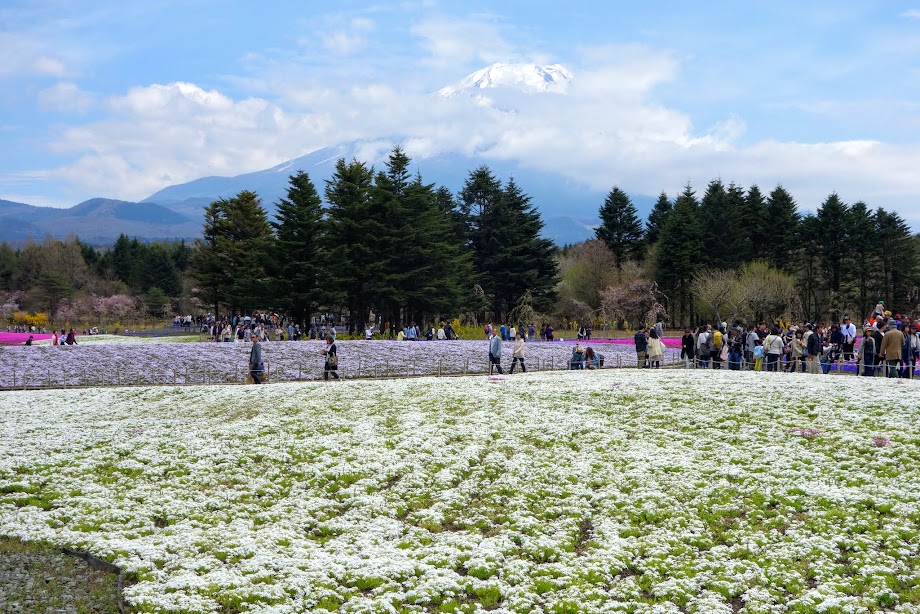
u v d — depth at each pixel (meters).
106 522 17.86
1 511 18.55
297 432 24.94
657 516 17.38
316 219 76.44
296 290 74.94
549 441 23.06
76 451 23.41
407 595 14.00
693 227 97.19
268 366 44.84
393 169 86.31
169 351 49.19
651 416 25.20
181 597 13.87
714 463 20.44
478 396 29.00
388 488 19.95
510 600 13.81
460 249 96.88
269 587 14.28
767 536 16.20
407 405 27.92
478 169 100.62
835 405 25.03
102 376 42.66
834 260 99.94
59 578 14.82
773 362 35.78
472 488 19.66
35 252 140.38
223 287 87.50
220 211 91.31
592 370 38.12
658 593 13.98
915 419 22.78
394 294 76.25
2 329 104.38
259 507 19.00
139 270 143.88
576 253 129.88
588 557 15.50
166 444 23.88
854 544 15.49
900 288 103.81
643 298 92.38
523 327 63.84
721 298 85.00
